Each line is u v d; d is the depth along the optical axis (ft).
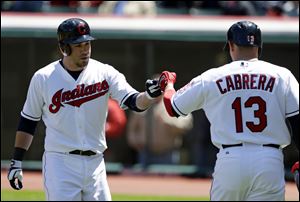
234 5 169.17
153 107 161.27
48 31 159.94
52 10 170.81
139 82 160.86
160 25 160.86
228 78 64.64
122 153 163.53
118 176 161.79
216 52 160.45
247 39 65.57
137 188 145.59
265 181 63.41
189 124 161.48
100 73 71.82
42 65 160.76
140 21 161.79
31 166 161.68
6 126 163.43
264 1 177.37
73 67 71.00
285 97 64.39
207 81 64.90
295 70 159.74
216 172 64.85
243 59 66.08
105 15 164.14
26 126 72.64
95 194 70.85
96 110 71.41
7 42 161.27
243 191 64.23
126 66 160.66
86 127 71.05
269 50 160.66
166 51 161.07
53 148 71.00
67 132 70.69
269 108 64.08
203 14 172.14
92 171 70.95
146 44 160.45
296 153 160.66
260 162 63.31
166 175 161.17
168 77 68.03
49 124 71.46
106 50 160.66
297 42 159.22
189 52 161.07
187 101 65.21
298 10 176.14
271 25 161.17
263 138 63.98
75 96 70.79
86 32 70.54
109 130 154.40
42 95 71.31
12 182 73.20
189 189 145.28
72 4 171.73
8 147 163.53
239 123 64.13
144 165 162.20
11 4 170.40
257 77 64.54
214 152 160.56
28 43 160.66
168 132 160.66
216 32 159.94
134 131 161.89
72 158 70.54
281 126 64.44
